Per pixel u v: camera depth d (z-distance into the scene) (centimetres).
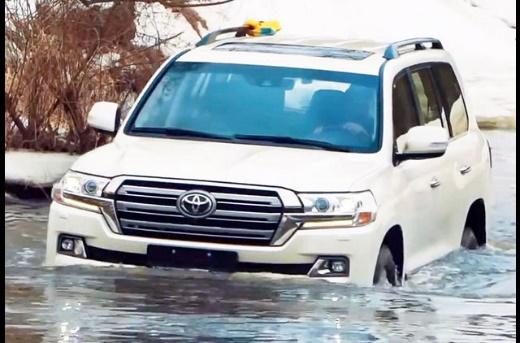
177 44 3105
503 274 1961
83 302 1617
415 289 1822
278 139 1833
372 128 1847
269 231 1691
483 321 1639
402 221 1803
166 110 1889
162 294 1655
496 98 3819
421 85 2017
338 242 1694
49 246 1762
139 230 1712
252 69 1922
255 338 1492
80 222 1731
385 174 1784
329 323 1567
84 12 2870
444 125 2062
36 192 2709
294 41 2045
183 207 1697
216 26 3666
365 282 1709
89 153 1806
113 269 1720
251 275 1695
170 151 1780
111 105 1906
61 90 2847
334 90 1888
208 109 1880
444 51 2166
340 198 1703
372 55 1970
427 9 4197
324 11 4053
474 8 4281
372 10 4116
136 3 2942
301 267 1695
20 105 2842
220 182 1700
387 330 1555
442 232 1977
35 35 2842
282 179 1705
